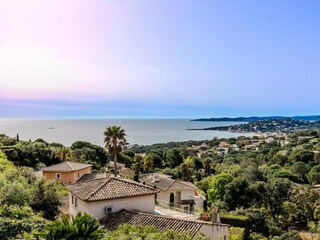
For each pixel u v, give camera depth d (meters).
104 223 19.72
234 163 113.12
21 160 57.50
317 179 86.94
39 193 24.28
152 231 13.64
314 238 48.44
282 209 57.38
